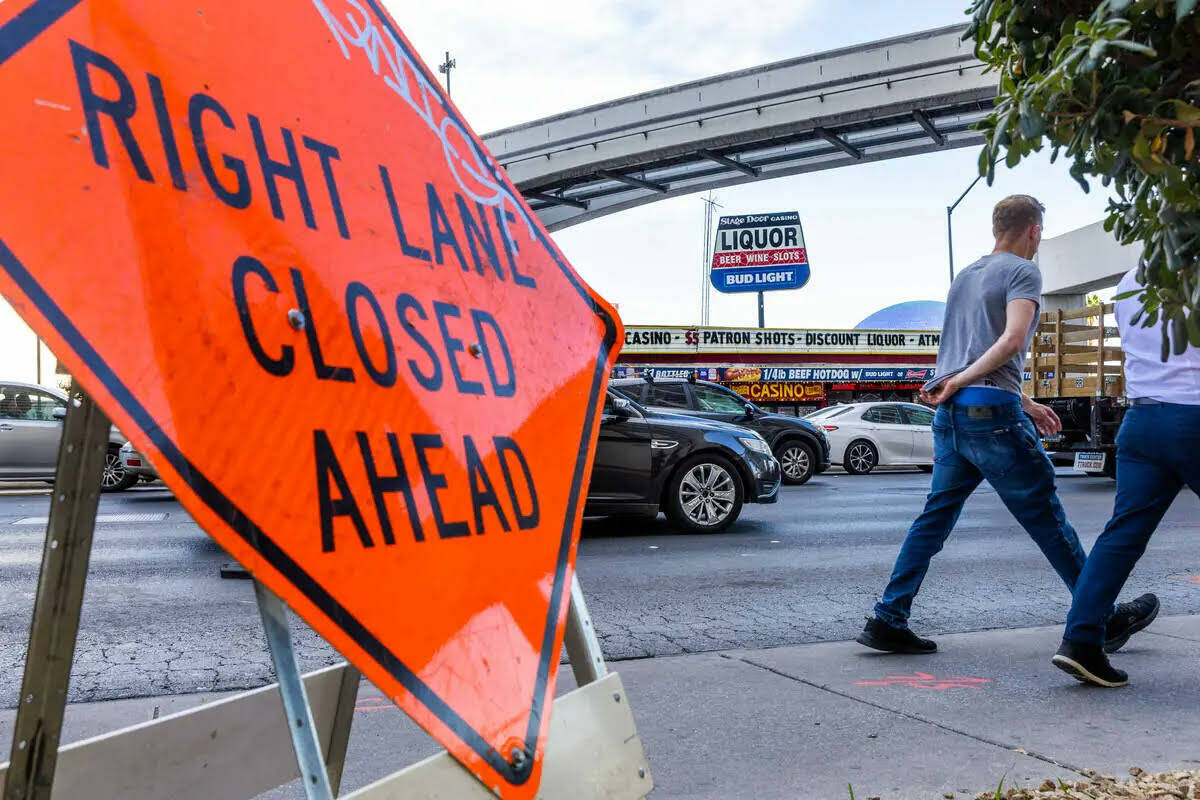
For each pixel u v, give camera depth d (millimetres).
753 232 50312
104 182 1021
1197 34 1529
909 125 46531
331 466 1176
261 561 1058
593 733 1531
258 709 1612
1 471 14117
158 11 1147
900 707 3475
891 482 16891
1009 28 1807
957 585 6426
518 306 1605
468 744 1233
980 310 4129
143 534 9289
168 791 1472
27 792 1118
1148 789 2545
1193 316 1743
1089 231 30391
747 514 11125
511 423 1496
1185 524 9953
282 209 1230
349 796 1115
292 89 1315
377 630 1166
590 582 6543
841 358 25609
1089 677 3697
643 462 9039
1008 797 2525
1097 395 14250
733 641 4820
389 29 1562
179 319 1048
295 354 1175
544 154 51438
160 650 4664
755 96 46125
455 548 1312
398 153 1471
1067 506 11766
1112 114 1553
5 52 970
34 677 1114
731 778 2775
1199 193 1679
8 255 914
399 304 1364
